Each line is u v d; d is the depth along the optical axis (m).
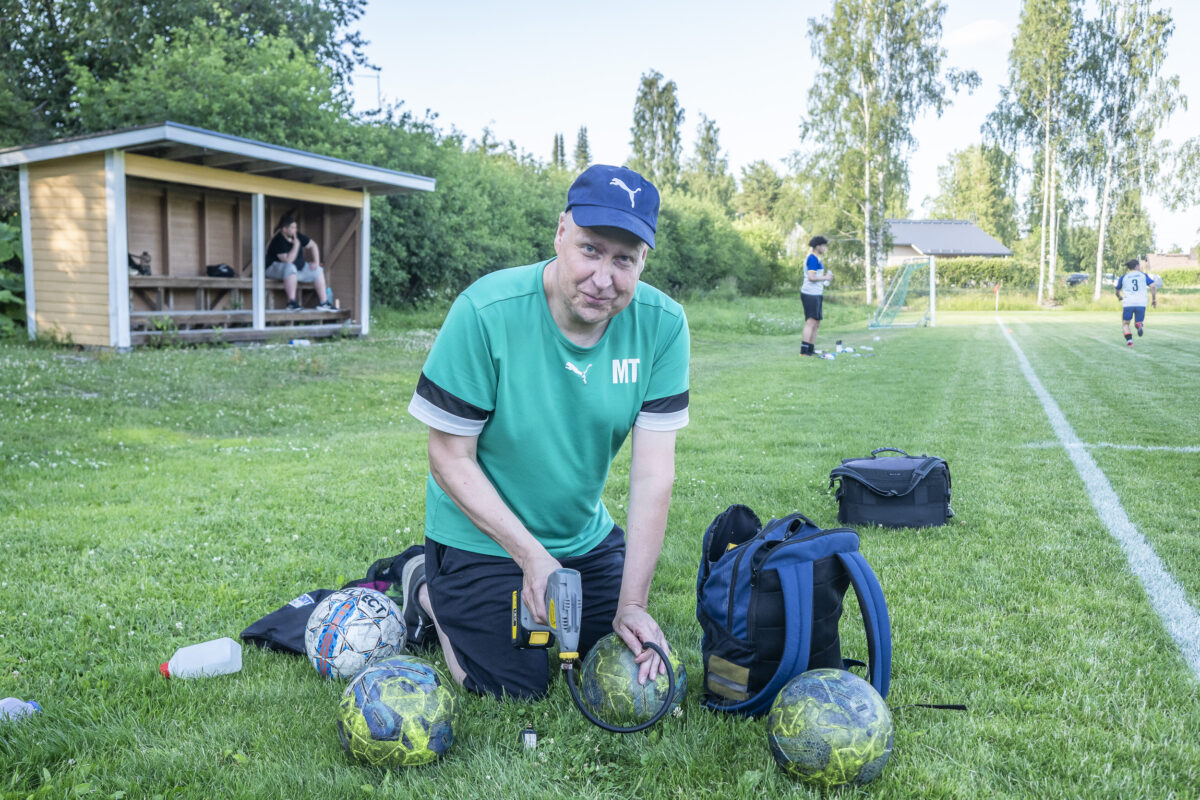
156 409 8.50
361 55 28.33
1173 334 21.55
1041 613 3.41
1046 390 10.55
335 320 15.65
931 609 3.45
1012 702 2.67
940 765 2.32
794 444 7.21
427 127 21.20
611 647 2.60
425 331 17.19
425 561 3.00
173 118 16.22
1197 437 7.31
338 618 2.90
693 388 11.21
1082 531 4.54
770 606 2.51
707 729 2.50
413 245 19.78
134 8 21.89
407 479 5.90
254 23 24.30
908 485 4.60
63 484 5.62
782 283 46.66
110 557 4.12
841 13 40.34
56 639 3.15
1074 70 45.28
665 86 70.75
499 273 2.63
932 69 40.66
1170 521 4.70
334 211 15.64
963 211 79.44
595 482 2.84
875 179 41.47
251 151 11.97
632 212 2.18
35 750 2.35
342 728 2.33
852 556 2.58
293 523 4.78
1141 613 3.41
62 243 12.00
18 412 7.70
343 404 9.52
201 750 2.38
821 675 2.33
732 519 2.83
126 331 11.73
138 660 2.98
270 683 2.81
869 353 16.45
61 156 11.60
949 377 12.11
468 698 2.72
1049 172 44.62
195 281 12.98
